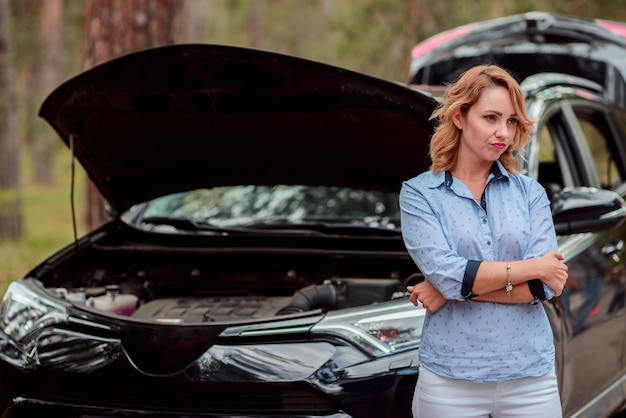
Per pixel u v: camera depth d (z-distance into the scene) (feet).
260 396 12.89
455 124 10.63
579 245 15.96
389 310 13.25
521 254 10.68
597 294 15.99
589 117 18.88
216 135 16.40
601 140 19.27
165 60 14.29
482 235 10.60
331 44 105.50
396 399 12.60
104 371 13.37
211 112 15.40
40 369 13.74
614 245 16.98
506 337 10.51
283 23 133.80
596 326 15.97
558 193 15.15
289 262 17.29
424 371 10.93
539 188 10.94
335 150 16.44
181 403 13.16
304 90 14.40
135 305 16.47
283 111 15.16
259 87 14.53
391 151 15.97
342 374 12.64
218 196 20.27
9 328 14.49
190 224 18.38
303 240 17.65
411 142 15.26
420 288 10.82
